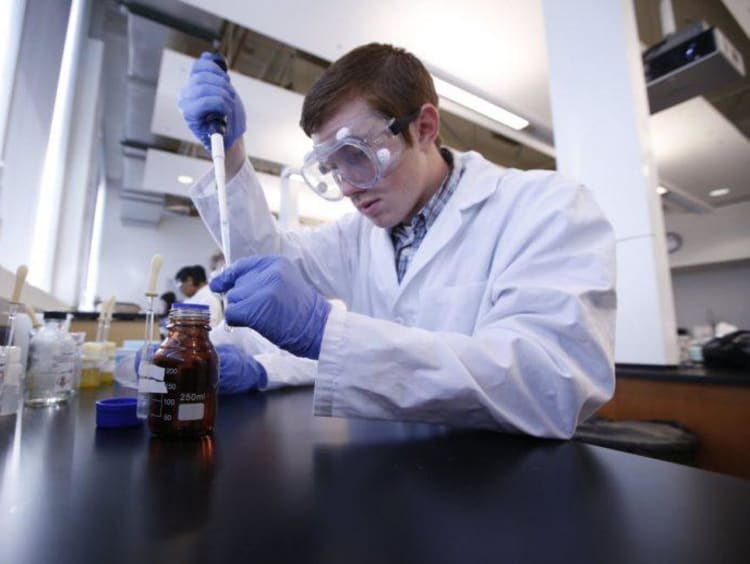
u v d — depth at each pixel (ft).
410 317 3.67
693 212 16.58
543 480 1.46
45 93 6.22
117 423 2.19
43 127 6.21
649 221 5.79
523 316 2.53
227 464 1.61
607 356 2.43
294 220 7.48
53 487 1.35
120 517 1.13
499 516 1.16
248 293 2.32
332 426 2.31
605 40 6.34
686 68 7.23
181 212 25.50
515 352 2.34
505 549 0.98
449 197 3.78
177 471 1.52
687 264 19.36
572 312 2.41
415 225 3.91
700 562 0.92
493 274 3.10
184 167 14.82
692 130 9.92
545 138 11.87
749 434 4.56
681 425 4.70
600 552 0.97
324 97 2.95
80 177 10.69
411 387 2.23
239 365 3.51
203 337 2.09
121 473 1.49
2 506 1.19
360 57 3.02
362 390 2.22
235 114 3.55
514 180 3.50
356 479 1.45
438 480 1.46
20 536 1.00
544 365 2.30
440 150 3.95
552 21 6.96
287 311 2.32
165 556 0.92
